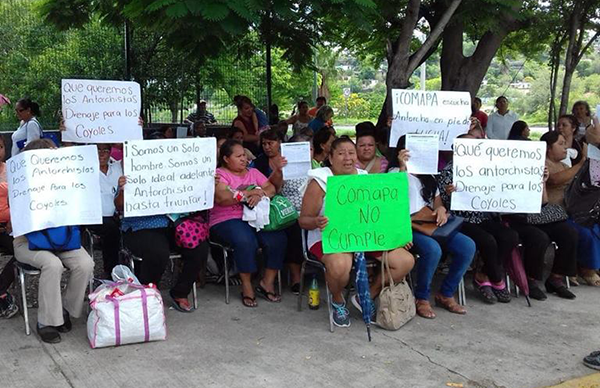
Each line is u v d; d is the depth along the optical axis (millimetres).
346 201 4785
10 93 14555
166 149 5086
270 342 4703
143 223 5211
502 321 5266
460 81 10367
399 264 4984
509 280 6094
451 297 5500
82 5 11422
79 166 4672
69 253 4754
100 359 4328
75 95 6051
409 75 7809
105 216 5859
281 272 6504
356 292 5262
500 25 9383
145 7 6766
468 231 5699
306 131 6836
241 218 5547
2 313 5039
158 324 4609
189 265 5266
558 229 5891
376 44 12773
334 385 4016
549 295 6000
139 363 4277
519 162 5520
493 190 5523
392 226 4898
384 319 4957
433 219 5355
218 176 5406
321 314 5340
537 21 11664
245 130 10391
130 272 4797
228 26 6242
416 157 5391
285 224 5590
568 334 4992
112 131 6180
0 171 5246
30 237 4605
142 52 14891
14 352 4418
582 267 6355
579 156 6949
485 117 11641
